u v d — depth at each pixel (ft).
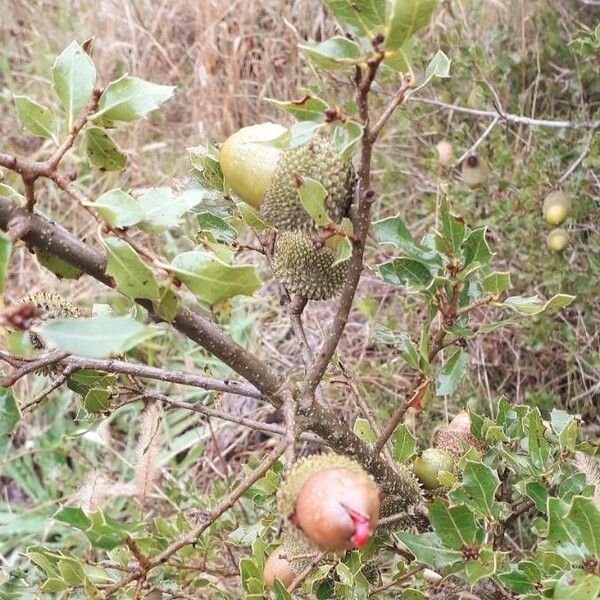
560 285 1.20
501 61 1.47
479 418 0.78
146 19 2.08
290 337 1.56
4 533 1.40
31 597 0.76
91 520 0.51
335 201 0.58
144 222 0.54
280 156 0.62
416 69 1.42
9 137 2.00
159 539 0.87
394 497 0.71
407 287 0.66
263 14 1.95
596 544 0.53
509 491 0.90
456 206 1.31
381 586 0.79
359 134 0.51
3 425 0.50
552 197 1.22
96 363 0.66
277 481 0.82
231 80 1.85
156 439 1.17
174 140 1.89
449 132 1.47
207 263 0.51
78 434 0.78
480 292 0.69
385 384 1.34
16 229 0.51
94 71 0.56
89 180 1.83
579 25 1.48
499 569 0.62
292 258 0.64
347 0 0.48
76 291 1.65
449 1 1.52
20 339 0.66
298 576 0.67
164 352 1.57
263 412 1.46
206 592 0.98
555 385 1.25
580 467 0.71
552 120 1.37
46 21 2.17
